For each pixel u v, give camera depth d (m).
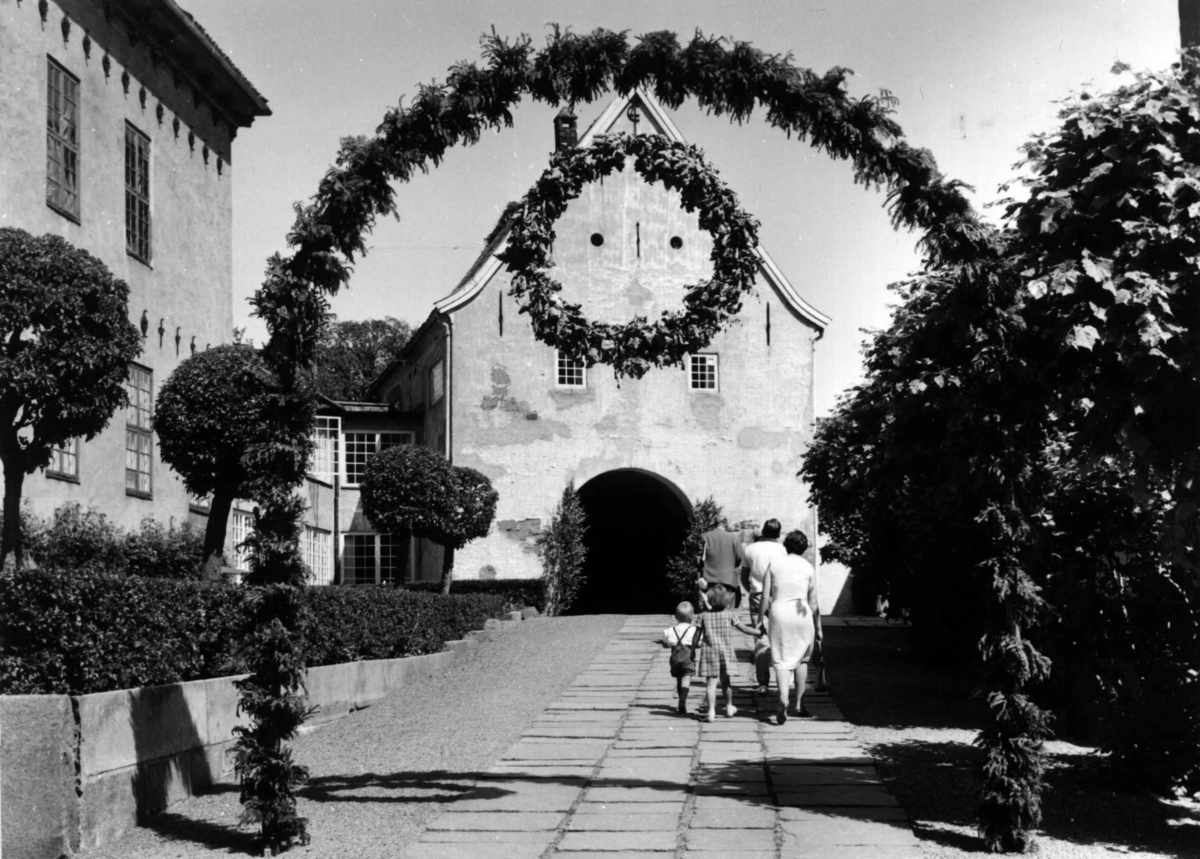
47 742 7.06
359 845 7.35
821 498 17.00
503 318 27.84
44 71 15.08
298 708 7.66
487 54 8.16
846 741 10.57
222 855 7.25
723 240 8.69
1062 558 9.58
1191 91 7.81
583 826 7.65
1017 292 7.50
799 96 7.94
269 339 8.20
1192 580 8.76
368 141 8.14
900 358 8.59
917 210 7.85
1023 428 7.70
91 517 15.22
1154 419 7.52
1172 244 7.13
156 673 8.50
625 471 28.86
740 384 28.55
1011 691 7.50
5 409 10.91
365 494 23.52
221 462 13.79
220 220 21.89
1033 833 7.57
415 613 16.17
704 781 8.96
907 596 15.68
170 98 19.59
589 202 28.22
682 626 12.38
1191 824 7.92
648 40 8.10
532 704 13.01
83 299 11.25
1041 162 7.85
